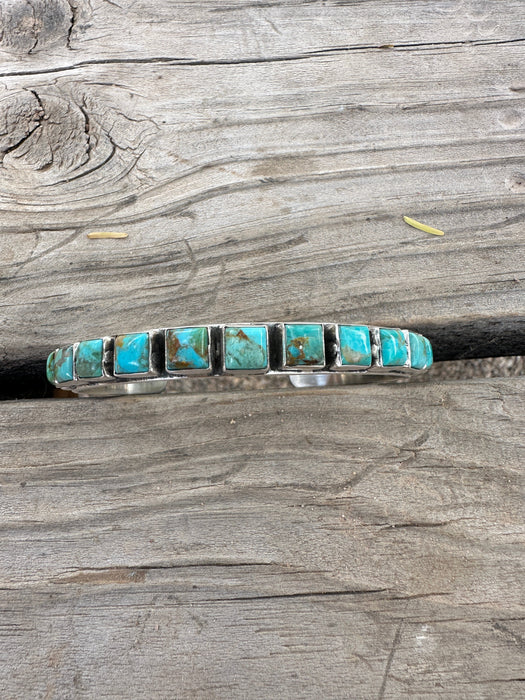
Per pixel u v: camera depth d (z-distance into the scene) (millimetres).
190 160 103
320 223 101
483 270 99
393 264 99
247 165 103
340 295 98
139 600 86
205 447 92
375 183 102
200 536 89
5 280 98
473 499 90
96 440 92
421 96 106
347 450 92
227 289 99
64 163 102
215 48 107
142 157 102
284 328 84
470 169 103
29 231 99
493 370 138
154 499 90
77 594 86
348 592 86
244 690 82
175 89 105
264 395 94
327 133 104
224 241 100
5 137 102
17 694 82
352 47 108
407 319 98
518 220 101
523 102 106
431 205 102
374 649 84
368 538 88
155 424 93
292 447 92
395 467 91
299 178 103
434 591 86
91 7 108
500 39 109
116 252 99
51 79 105
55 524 89
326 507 90
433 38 109
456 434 93
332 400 94
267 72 107
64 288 98
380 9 109
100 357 84
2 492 90
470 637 84
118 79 105
